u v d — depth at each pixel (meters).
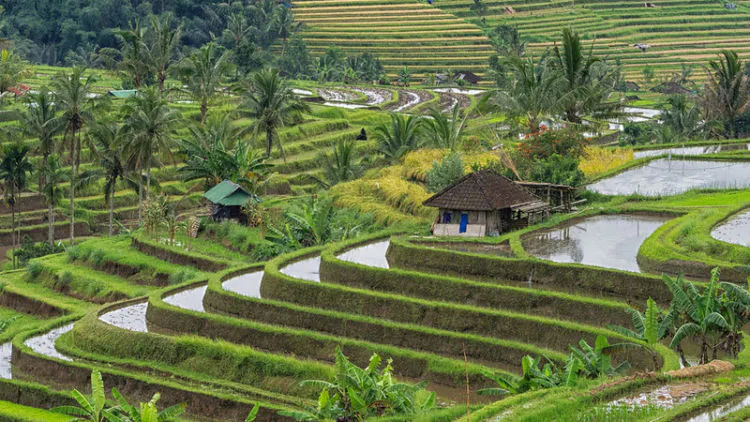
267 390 37.28
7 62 116.00
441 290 43.94
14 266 79.06
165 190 97.88
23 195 97.12
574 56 77.38
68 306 58.50
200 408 36.59
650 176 66.94
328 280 47.56
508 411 26.67
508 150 69.81
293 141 114.69
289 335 40.28
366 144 115.62
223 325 42.31
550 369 31.62
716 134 98.25
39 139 92.62
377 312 42.72
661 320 32.78
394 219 60.69
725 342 32.84
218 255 64.44
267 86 98.50
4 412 37.88
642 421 25.55
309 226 59.34
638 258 45.59
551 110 74.56
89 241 72.25
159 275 61.09
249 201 71.31
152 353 41.31
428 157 73.25
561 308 40.66
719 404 26.98
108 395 39.19
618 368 31.34
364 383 29.94
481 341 37.69
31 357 42.78
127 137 78.81
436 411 28.69
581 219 55.44
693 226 49.44
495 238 51.62
